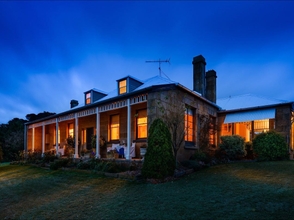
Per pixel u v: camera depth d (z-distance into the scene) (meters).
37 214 5.24
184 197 5.49
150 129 8.35
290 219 3.83
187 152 11.06
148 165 7.76
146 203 5.26
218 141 14.73
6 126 30.88
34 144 20.27
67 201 6.07
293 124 13.75
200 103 12.87
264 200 4.82
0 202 6.59
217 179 7.23
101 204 5.52
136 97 10.49
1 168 15.10
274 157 10.49
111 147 13.33
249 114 13.95
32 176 10.61
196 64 15.68
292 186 5.77
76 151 13.79
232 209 4.45
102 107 12.38
